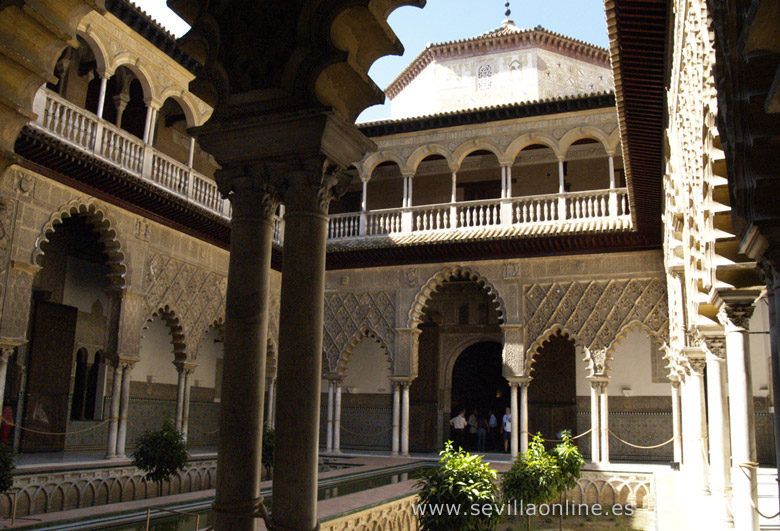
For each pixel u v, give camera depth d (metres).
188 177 11.54
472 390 16.95
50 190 9.42
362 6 3.43
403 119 14.05
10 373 11.01
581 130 13.12
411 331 13.89
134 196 10.52
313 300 3.42
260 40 3.62
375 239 13.98
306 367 3.34
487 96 16.70
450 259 13.88
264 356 3.50
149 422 14.02
